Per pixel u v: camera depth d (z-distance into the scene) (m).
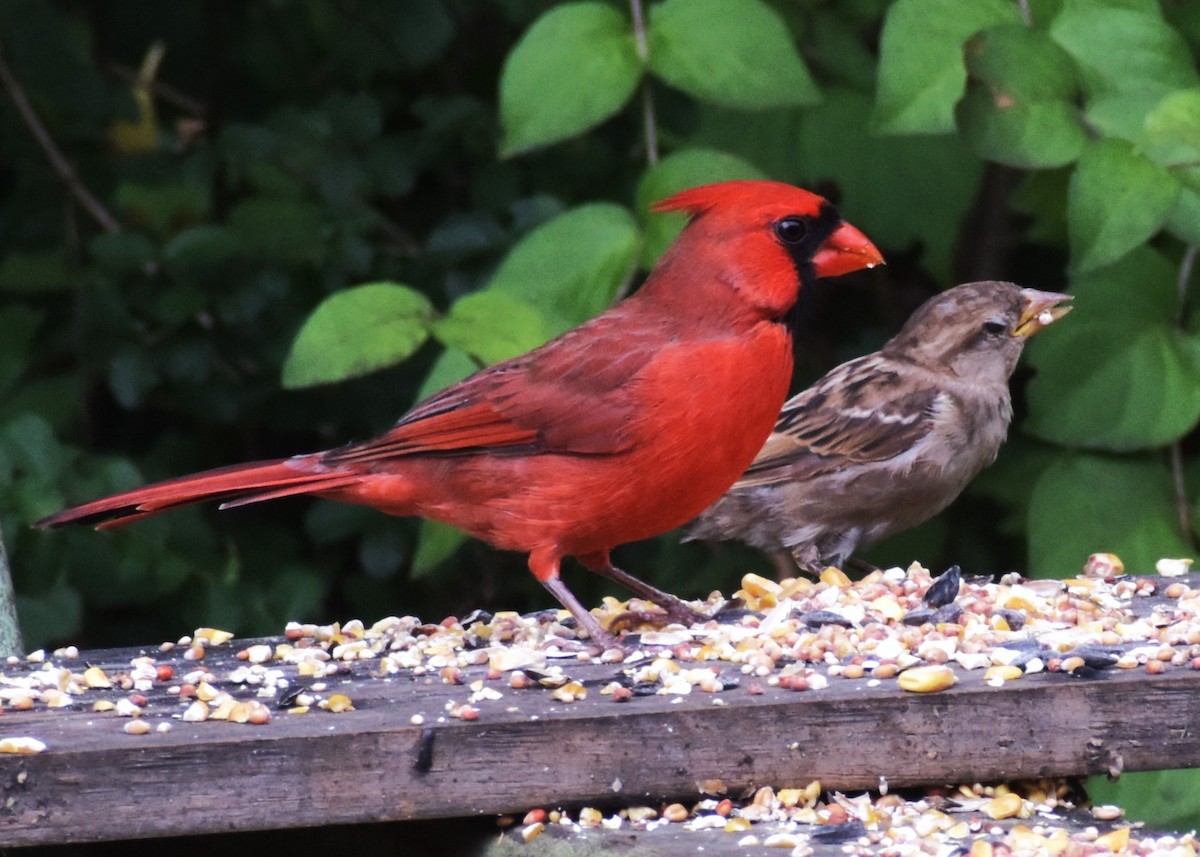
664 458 8.12
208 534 11.48
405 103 13.32
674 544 12.68
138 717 6.68
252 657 7.67
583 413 8.09
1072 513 10.74
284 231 11.75
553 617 8.54
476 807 6.34
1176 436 10.59
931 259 12.60
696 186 9.65
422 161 12.30
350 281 12.16
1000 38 9.53
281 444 13.11
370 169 12.13
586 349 8.20
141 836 6.19
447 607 12.89
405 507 8.50
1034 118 9.47
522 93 9.88
